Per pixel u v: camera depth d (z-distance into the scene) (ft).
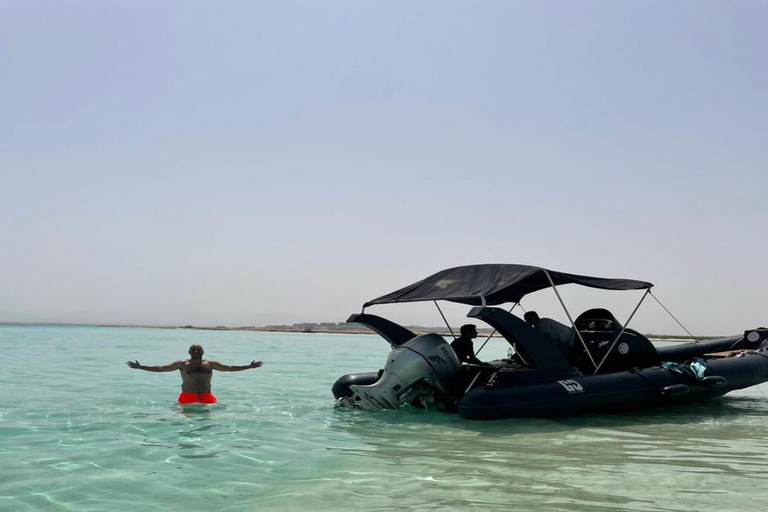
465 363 29.55
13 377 42.27
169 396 32.50
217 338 175.73
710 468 17.34
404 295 29.17
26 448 19.43
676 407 30.73
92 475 16.19
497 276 27.32
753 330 35.70
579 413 26.50
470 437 21.95
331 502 13.84
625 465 17.65
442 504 13.67
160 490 14.85
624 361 29.55
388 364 27.68
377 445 20.42
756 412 29.60
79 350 84.02
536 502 13.83
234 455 18.69
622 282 29.32
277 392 35.86
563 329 29.17
